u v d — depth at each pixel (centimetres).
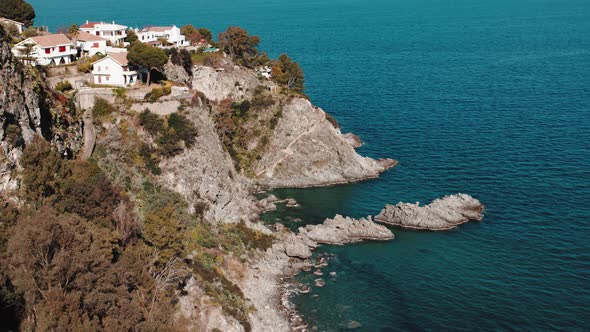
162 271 7731
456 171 14625
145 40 16775
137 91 11100
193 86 14800
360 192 13750
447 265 10231
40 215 6372
